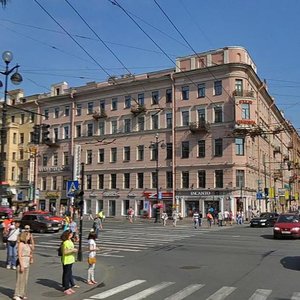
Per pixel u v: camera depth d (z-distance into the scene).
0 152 21.36
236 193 51.28
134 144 59.53
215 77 53.47
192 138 54.72
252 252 19.66
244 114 51.97
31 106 71.19
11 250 14.99
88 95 64.62
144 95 59.06
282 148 84.94
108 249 21.84
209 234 31.06
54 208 63.12
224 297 9.94
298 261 16.36
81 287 11.47
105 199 61.72
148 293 10.60
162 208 56.06
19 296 9.84
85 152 64.25
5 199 54.53
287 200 77.31
